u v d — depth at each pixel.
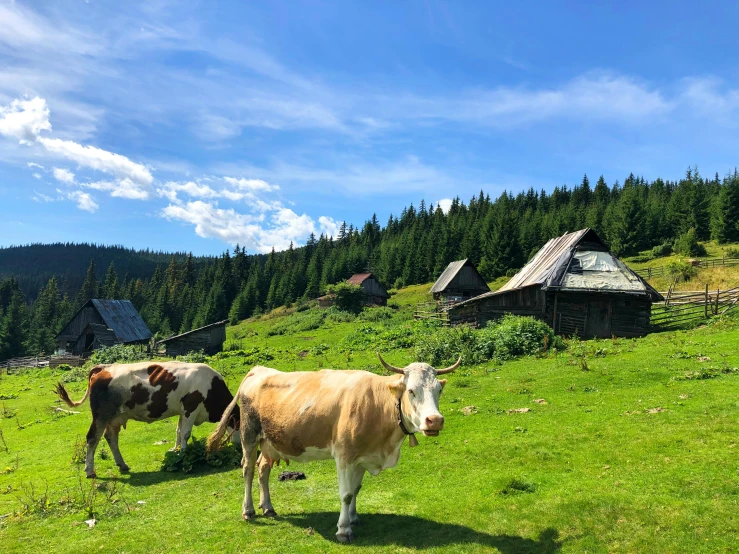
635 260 71.12
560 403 12.31
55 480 10.12
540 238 87.88
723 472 6.94
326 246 132.25
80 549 6.59
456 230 97.94
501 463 8.77
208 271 120.44
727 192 70.50
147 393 10.49
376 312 57.66
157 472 10.27
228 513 7.55
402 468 9.14
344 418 6.28
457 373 18.08
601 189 129.12
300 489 8.48
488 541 5.91
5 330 67.75
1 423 17.75
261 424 7.21
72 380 30.22
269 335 53.94
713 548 5.23
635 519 5.95
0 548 6.79
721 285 44.50
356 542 6.19
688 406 10.47
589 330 25.28
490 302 30.59
